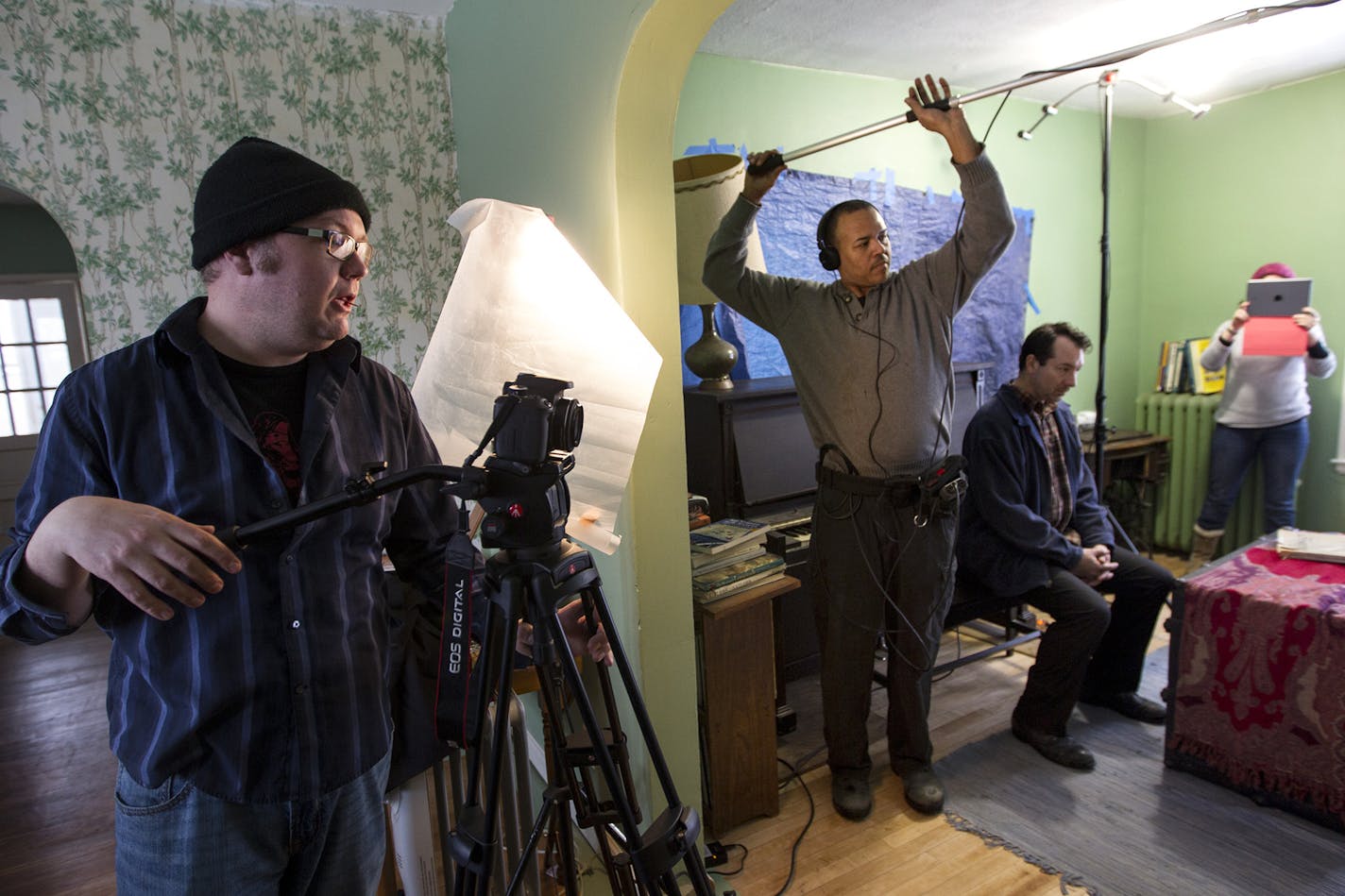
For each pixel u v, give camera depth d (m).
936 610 1.92
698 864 0.86
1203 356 3.68
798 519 2.56
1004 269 3.73
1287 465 3.54
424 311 2.39
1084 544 2.48
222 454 0.83
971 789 2.08
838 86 3.14
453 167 2.37
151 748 0.81
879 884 1.75
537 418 0.76
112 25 1.90
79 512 0.68
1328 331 3.70
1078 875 1.74
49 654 3.42
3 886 1.89
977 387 3.13
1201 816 1.92
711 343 2.58
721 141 2.87
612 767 0.81
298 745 0.85
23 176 1.85
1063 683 2.18
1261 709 1.92
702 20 1.36
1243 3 2.60
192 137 2.02
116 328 1.99
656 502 1.62
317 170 0.82
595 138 1.50
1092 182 4.06
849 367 1.88
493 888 1.39
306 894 0.95
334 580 0.90
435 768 1.40
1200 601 2.01
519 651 1.00
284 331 0.83
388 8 2.18
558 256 0.89
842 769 2.04
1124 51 1.75
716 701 1.90
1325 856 1.76
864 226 1.84
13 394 4.81
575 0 1.51
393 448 1.00
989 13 2.56
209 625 0.81
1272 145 3.77
